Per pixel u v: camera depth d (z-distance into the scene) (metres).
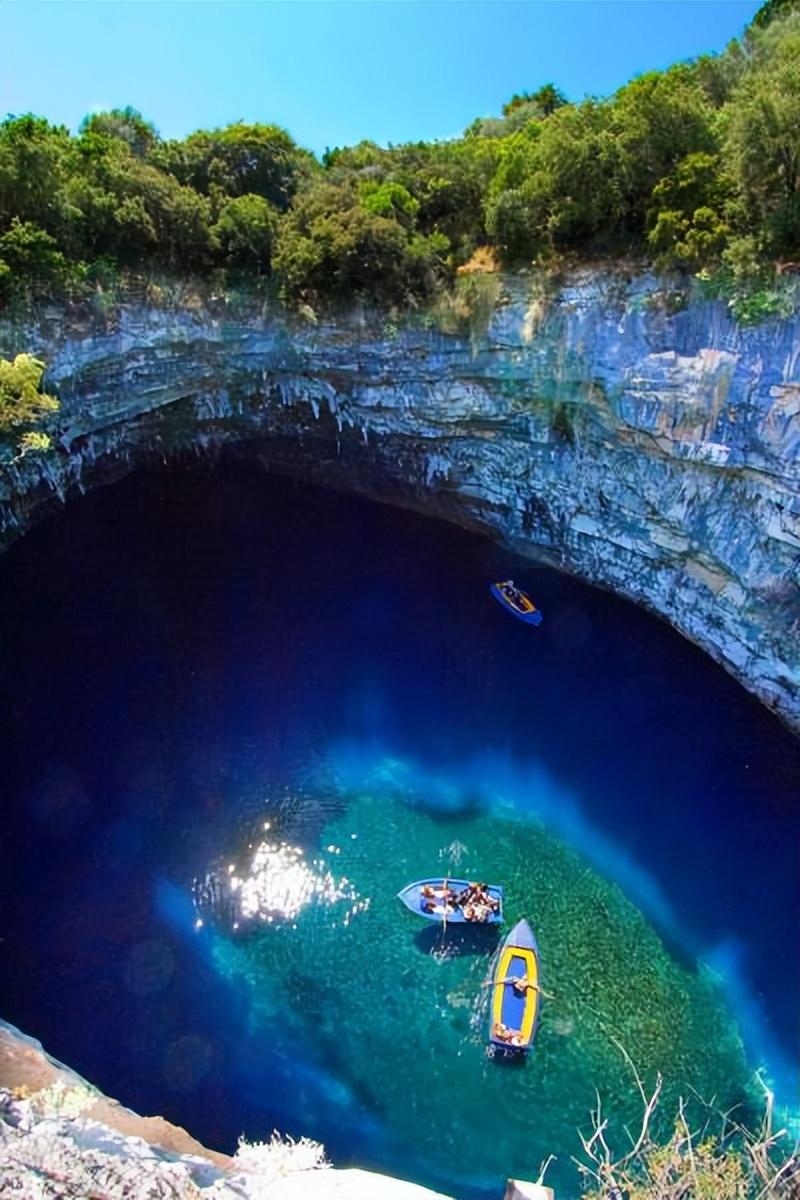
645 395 34.22
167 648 35.59
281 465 45.97
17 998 23.23
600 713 33.94
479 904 26.56
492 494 42.19
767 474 31.53
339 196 40.25
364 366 40.34
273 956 25.39
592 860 28.61
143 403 40.09
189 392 40.91
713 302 32.12
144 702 33.09
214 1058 22.66
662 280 33.59
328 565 41.12
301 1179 15.65
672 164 33.91
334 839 28.86
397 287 38.53
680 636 37.34
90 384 38.09
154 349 38.62
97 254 37.34
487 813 30.09
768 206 31.02
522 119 50.09
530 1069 23.06
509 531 42.72
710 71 39.69
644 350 34.19
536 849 28.89
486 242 40.41
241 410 42.72
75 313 36.31
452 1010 24.27
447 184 41.81
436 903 26.70
